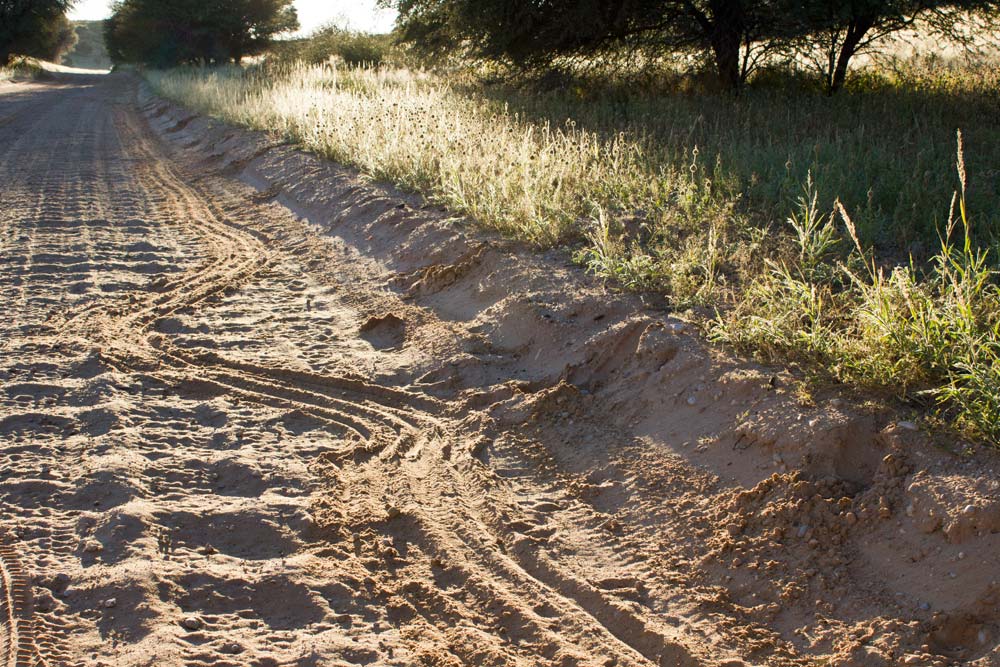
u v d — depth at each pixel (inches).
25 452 194.5
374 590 148.3
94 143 831.7
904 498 147.6
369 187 434.0
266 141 644.1
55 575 146.6
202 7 2190.0
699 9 695.7
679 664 130.8
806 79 677.3
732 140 419.8
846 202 300.0
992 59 676.1
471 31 726.5
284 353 258.4
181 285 331.9
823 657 128.6
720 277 249.0
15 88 1862.7
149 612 136.8
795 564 145.5
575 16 660.1
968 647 124.3
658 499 170.2
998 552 131.0
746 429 174.7
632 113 567.5
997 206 286.5
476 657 131.5
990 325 176.2
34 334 275.7
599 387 217.3
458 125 453.4
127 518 163.2
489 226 327.6
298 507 172.2
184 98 1115.9
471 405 218.5
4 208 483.2
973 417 154.3
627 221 308.5
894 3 576.1
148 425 210.4
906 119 454.6
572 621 140.2
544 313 246.2
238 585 146.4
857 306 209.3
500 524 168.4
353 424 212.8
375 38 1355.8
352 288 319.0
